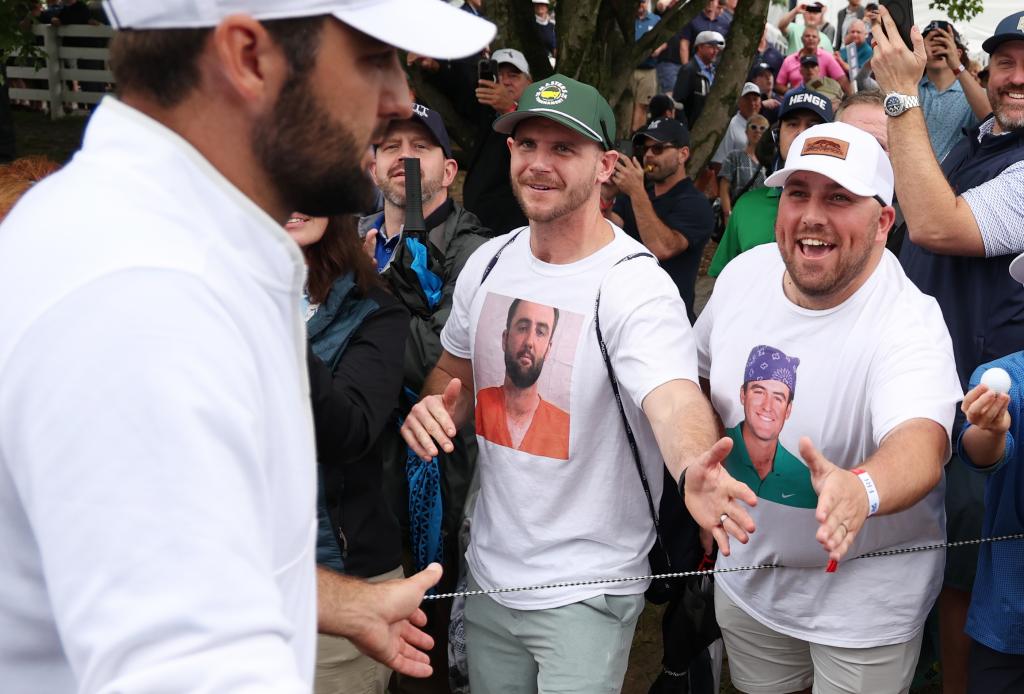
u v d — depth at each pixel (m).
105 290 0.85
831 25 13.00
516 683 2.62
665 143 4.72
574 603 2.43
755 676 2.72
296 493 1.03
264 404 0.97
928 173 3.00
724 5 12.06
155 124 0.97
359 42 1.01
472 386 2.81
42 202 0.94
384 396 2.39
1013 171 3.04
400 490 2.97
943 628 3.12
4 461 0.87
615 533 2.46
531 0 5.58
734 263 2.67
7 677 0.94
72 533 0.80
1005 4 10.41
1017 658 2.55
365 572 2.45
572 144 2.40
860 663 2.46
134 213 0.91
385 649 1.60
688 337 2.36
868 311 2.34
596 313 2.39
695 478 1.95
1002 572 2.49
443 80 5.67
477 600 2.63
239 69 0.96
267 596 0.86
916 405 2.18
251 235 0.98
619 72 5.58
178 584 0.80
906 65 3.01
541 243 2.49
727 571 2.45
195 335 0.87
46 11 12.89
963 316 3.12
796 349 2.42
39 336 0.84
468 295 2.66
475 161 4.97
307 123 0.99
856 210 2.26
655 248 4.62
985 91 4.57
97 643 0.79
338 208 1.07
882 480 1.97
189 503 0.82
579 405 2.42
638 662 3.63
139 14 0.95
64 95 12.95
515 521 2.51
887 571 2.41
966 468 3.01
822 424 2.37
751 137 8.34
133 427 0.81
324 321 2.37
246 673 0.81
